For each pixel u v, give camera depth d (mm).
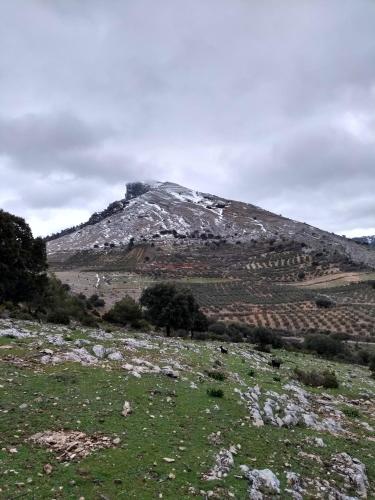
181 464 13211
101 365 22016
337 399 29109
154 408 17234
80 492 10945
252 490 12695
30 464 11781
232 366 30750
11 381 17484
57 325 38938
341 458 16891
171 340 41312
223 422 17422
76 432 14008
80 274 186875
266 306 135375
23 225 46375
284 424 19656
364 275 184125
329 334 101750
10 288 44906
